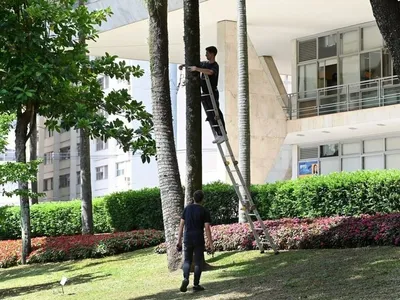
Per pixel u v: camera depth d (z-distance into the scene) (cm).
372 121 2612
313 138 3025
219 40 2767
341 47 2930
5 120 1781
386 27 909
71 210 2816
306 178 1998
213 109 1477
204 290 1296
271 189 2069
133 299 1326
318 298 1083
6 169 1661
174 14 2566
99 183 5338
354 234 1493
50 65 1659
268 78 2919
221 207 2214
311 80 3039
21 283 1861
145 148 1842
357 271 1246
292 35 2994
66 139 5653
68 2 1889
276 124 2905
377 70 2800
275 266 1434
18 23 1694
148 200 2478
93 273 1819
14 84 1648
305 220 1700
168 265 1598
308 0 2434
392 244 1434
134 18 2642
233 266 1516
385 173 1814
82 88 1881
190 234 1291
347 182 1866
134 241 2119
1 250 2311
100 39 2978
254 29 2861
